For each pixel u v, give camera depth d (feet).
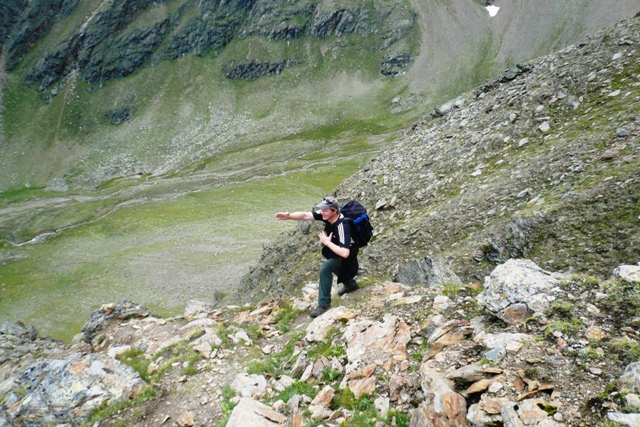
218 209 405.18
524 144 80.94
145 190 540.11
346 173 490.49
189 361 33.99
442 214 76.02
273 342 35.68
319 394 23.35
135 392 32.78
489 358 19.88
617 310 20.72
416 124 140.36
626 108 66.69
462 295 29.91
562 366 18.07
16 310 233.35
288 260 120.78
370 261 78.95
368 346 26.20
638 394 14.89
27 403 33.12
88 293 246.47
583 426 14.73
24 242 383.04
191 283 243.81
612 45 86.22
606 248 44.60
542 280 24.90
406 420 19.40
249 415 23.44
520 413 16.07
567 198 55.31
